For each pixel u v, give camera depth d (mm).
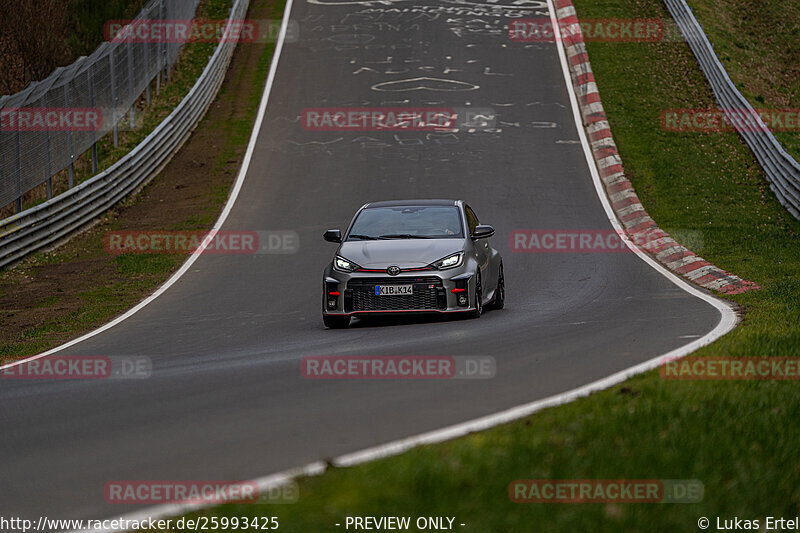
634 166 105062
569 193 96250
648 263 69062
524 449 19750
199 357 39906
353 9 171250
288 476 19828
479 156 109250
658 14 163000
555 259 71375
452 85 135000
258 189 100562
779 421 22172
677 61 142250
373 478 18469
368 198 95875
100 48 106062
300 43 156125
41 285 71438
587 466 18766
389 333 43188
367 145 114062
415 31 158250
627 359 33031
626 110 123938
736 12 171625
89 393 32531
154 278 70938
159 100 133625
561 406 24688
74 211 88000
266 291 63375
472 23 160875
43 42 118688
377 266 46094
